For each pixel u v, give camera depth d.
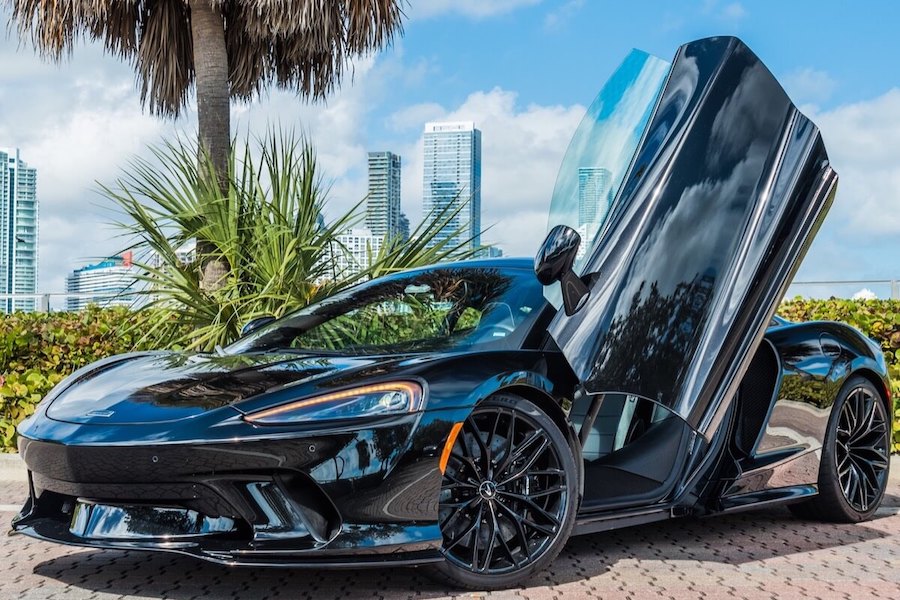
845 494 4.04
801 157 3.14
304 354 3.28
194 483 2.57
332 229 6.15
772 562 3.30
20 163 167.25
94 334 6.06
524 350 3.04
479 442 2.87
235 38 8.21
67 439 2.66
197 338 5.75
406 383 2.72
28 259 164.38
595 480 3.33
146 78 8.19
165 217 6.06
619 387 2.98
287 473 2.58
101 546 2.64
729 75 3.15
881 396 4.24
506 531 2.96
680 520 4.07
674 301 3.04
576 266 3.15
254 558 2.54
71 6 7.41
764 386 3.76
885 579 3.07
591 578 3.02
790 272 3.13
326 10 7.56
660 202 3.10
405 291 3.61
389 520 2.62
